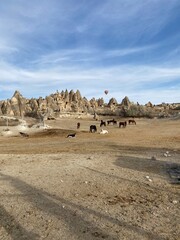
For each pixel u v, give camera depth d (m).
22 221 6.36
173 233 5.73
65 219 6.45
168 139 24.39
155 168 11.70
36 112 87.69
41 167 12.02
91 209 7.06
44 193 8.35
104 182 9.55
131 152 16.41
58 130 38.44
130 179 9.96
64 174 10.67
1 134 37.16
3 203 7.51
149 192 8.51
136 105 105.38
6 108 91.56
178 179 9.83
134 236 5.58
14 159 14.20
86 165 12.28
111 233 5.72
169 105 120.19
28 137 33.41
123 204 7.45
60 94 130.38
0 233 5.79
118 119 74.94
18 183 9.47
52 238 5.55
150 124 50.31
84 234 5.70
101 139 26.41
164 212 6.88
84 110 110.50
